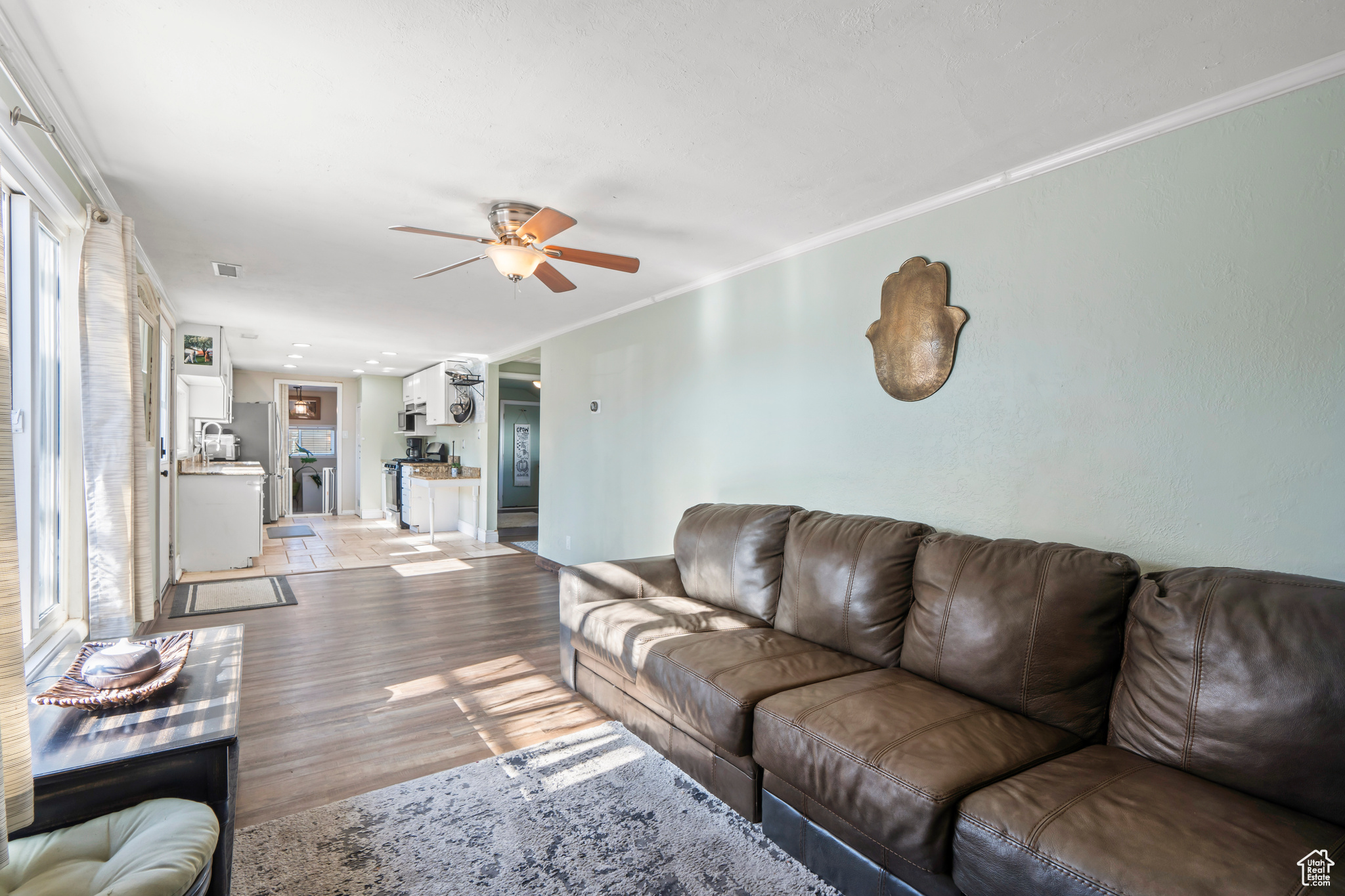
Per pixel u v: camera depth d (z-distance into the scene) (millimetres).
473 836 1908
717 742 2027
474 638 3812
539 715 2766
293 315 5055
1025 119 2002
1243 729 1434
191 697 1654
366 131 2086
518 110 1959
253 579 5312
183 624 4012
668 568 3295
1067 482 2209
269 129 2074
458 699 2920
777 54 1675
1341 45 1598
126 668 1644
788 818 1850
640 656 2438
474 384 7719
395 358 7684
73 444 2510
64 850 1241
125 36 1574
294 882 1692
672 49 1656
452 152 2234
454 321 5262
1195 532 1912
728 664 2193
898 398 2762
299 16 1510
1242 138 1816
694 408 3990
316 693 2965
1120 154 2078
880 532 2473
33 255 2076
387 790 2154
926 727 1729
